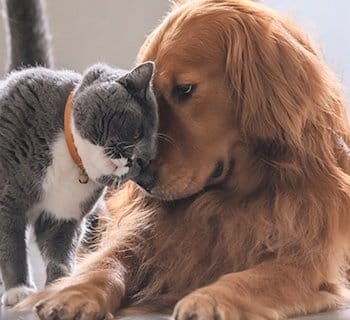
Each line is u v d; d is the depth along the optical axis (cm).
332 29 382
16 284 267
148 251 262
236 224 252
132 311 243
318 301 238
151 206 265
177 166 244
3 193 260
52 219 277
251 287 227
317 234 245
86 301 222
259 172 251
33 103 260
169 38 250
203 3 257
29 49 350
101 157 256
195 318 209
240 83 246
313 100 249
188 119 244
